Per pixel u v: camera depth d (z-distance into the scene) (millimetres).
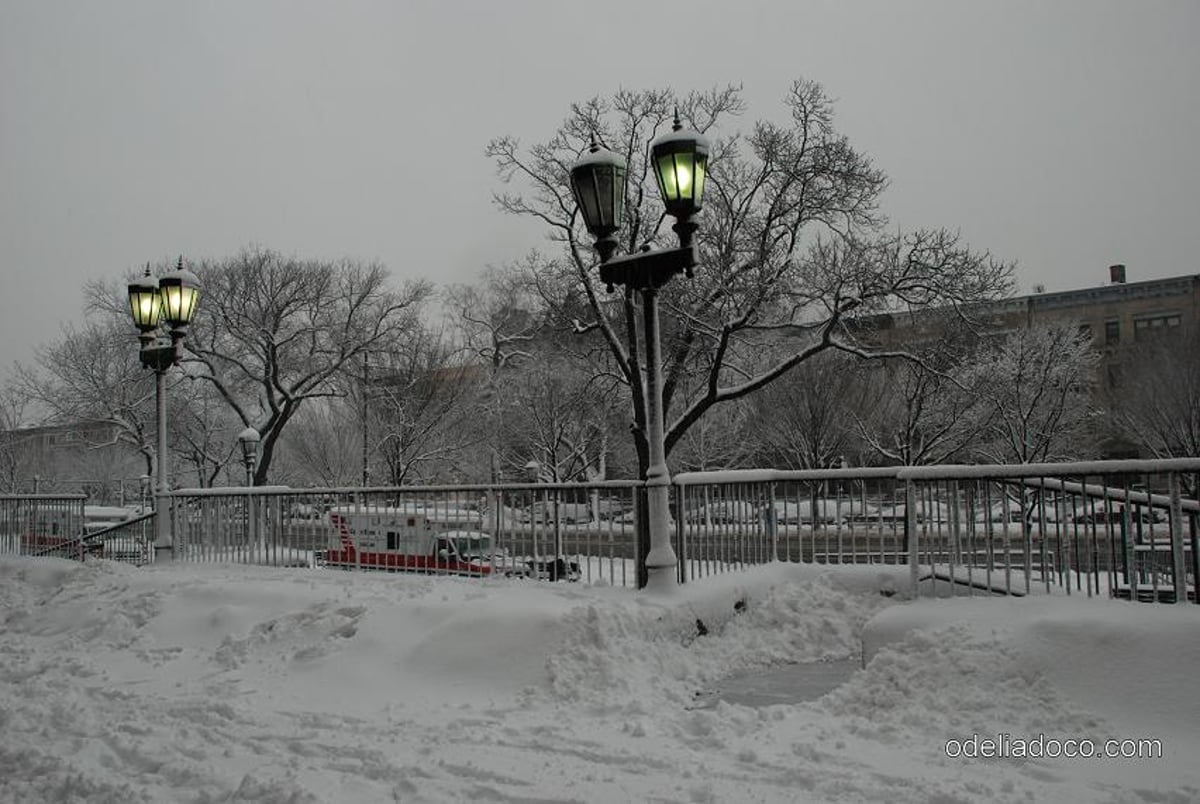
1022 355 26875
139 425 36750
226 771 5703
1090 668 6078
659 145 8508
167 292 13531
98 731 6695
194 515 13492
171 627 10102
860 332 21641
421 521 10875
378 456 37594
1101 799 4723
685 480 9289
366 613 8953
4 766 5977
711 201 21125
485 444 36469
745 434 33281
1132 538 6996
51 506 16469
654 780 5316
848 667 8172
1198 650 5863
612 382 28266
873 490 10688
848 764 5422
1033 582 8000
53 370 37812
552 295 25562
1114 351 42938
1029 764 5301
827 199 20031
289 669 8414
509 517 10203
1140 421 33969
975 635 6598
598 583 9344
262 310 34625
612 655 7531
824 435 29375
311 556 12023
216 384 34125
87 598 11562
